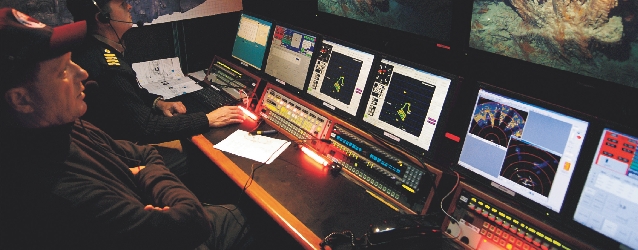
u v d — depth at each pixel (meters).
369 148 1.98
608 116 1.73
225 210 2.00
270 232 2.57
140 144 2.19
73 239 1.13
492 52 2.04
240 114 2.49
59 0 2.46
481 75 2.14
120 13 2.11
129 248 1.20
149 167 1.59
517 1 1.78
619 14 1.50
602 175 1.35
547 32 1.77
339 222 1.68
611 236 1.33
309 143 2.22
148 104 2.57
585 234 1.39
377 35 2.59
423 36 2.32
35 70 1.02
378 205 1.81
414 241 1.56
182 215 1.33
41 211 1.07
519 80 2.00
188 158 2.66
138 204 1.26
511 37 1.92
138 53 2.96
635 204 1.28
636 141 1.27
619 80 1.65
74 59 1.94
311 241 1.56
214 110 2.60
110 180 1.29
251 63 2.85
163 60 3.09
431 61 2.35
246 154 2.15
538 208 1.49
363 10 2.52
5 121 1.03
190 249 1.39
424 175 1.76
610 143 1.32
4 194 1.05
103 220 1.14
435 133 1.80
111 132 2.15
